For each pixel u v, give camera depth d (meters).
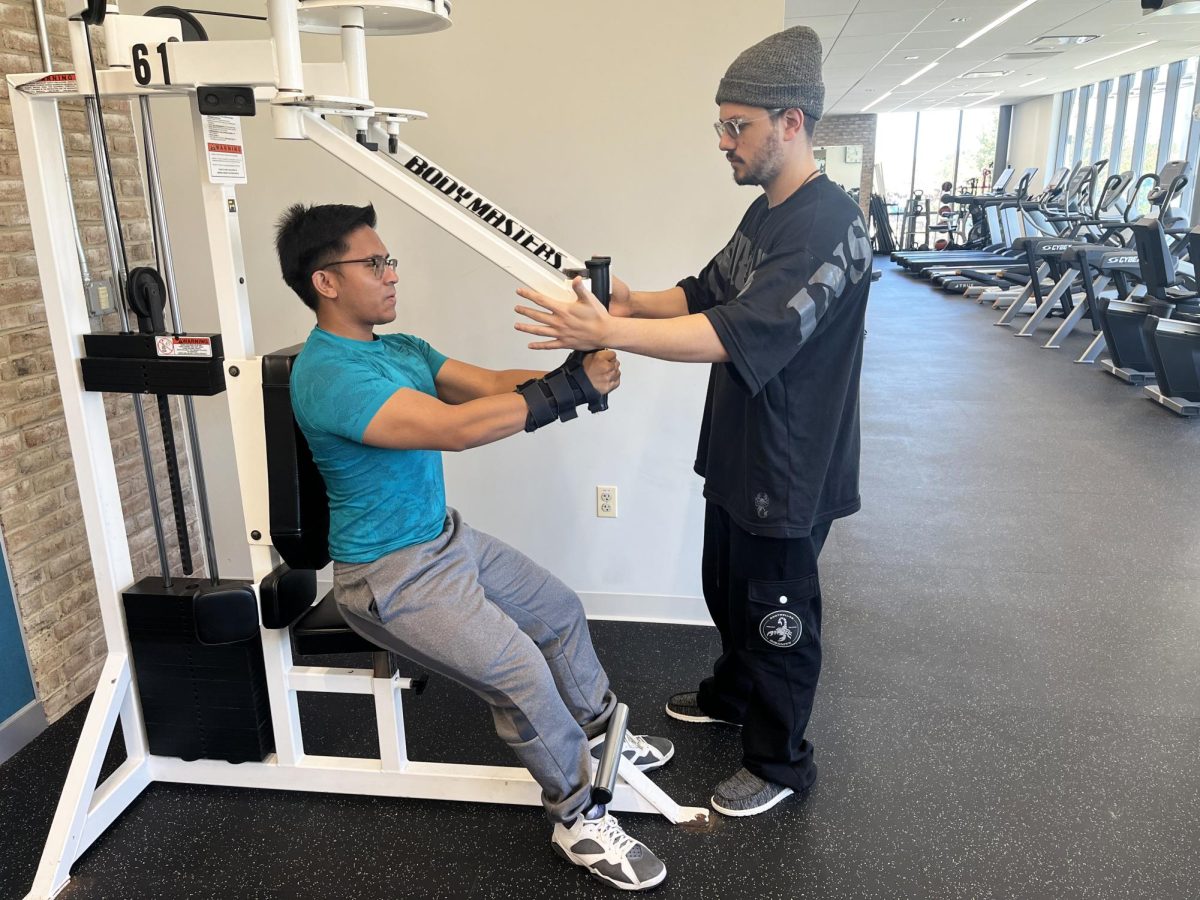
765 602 1.75
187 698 1.93
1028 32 7.95
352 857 1.80
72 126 2.27
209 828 1.89
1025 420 5.00
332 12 1.43
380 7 1.40
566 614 1.84
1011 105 15.59
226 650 1.88
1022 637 2.65
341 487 1.58
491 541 1.80
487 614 1.61
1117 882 1.70
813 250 1.51
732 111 1.57
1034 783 1.99
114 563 1.86
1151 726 2.20
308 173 2.52
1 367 2.06
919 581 3.05
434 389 1.73
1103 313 5.84
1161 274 5.34
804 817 1.90
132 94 1.61
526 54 2.37
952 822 1.88
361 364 1.53
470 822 1.91
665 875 1.72
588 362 1.51
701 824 1.88
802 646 1.79
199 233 2.59
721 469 1.82
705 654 2.60
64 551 2.29
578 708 1.86
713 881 1.73
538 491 2.74
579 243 2.51
